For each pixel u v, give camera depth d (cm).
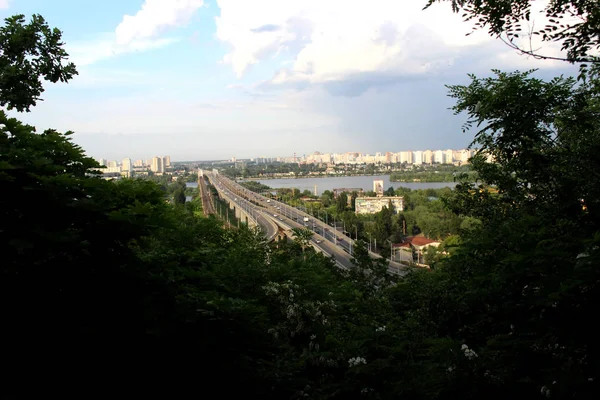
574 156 618
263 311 626
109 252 482
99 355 455
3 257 404
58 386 428
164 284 516
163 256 623
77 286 452
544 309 410
